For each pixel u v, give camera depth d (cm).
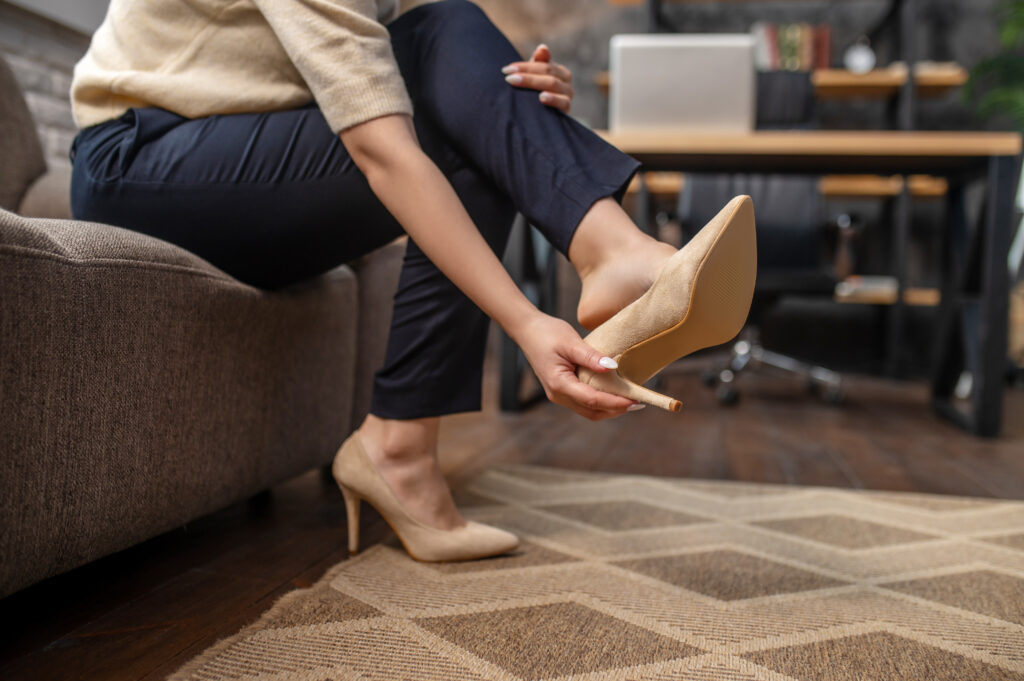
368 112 71
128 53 89
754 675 66
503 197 88
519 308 71
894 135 209
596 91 437
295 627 74
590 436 201
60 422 67
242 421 95
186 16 86
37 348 64
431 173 71
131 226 90
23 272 62
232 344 92
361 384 133
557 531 110
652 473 156
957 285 236
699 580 90
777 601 84
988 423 211
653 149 215
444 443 187
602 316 75
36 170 136
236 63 87
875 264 414
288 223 88
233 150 86
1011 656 71
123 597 82
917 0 384
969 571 96
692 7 424
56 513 67
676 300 66
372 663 66
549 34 438
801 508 128
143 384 77
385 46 75
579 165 76
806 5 416
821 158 223
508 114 79
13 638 71
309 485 138
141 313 76
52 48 208
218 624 75
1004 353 210
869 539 110
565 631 74
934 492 146
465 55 83
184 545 101
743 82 214
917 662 69
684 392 310
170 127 89
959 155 212
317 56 73
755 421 236
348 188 86
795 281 272
